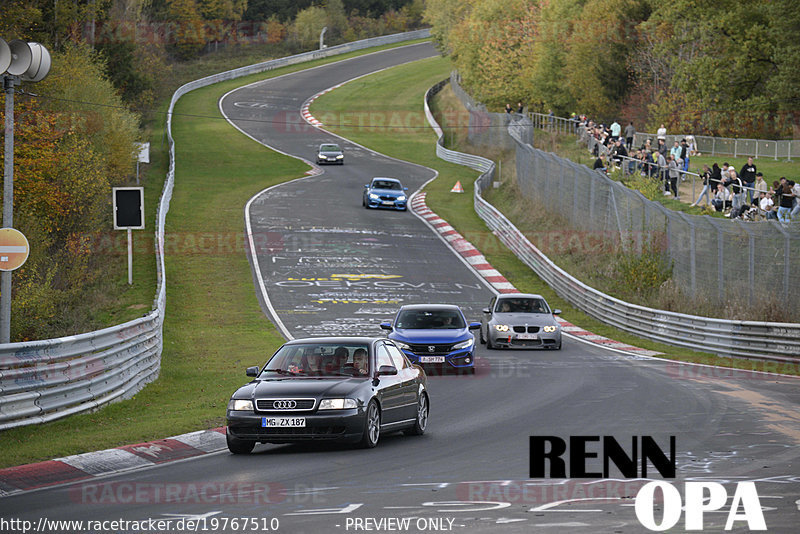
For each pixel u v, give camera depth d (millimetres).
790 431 26922
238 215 99625
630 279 67125
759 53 114688
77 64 95625
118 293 66875
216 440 26547
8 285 31672
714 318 53312
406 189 112812
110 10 144375
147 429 26922
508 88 164375
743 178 72062
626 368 45625
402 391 26828
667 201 78312
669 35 126062
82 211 70250
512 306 55719
